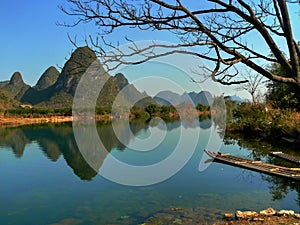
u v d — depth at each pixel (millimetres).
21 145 18500
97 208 6812
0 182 9539
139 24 2611
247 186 7953
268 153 12930
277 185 7941
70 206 7105
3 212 6902
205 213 5957
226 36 3051
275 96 21266
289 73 2600
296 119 16094
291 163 10711
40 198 7855
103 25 2639
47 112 50188
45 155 14617
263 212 5609
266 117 18688
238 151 13719
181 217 5793
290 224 4875
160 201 6941
